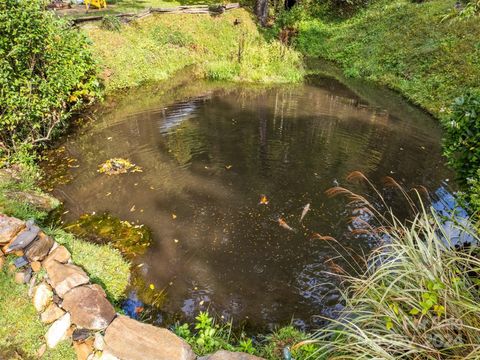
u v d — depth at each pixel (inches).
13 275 141.5
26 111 229.5
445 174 255.1
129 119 331.9
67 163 252.4
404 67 474.9
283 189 229.9
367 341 92.0
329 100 408.5
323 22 708.7
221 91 423.2
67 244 167.9
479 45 417.7
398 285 112.7
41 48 241.0
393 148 292.7
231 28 590.6
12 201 186.5
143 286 157.6
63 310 126.6
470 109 164.1
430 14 537.6
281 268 169.5
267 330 140.3
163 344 111.7
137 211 205.0
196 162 259.1
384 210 212.1
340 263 172.2
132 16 507.8
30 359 119.2
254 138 301.4
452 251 113.3
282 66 490.9
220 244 183.0
